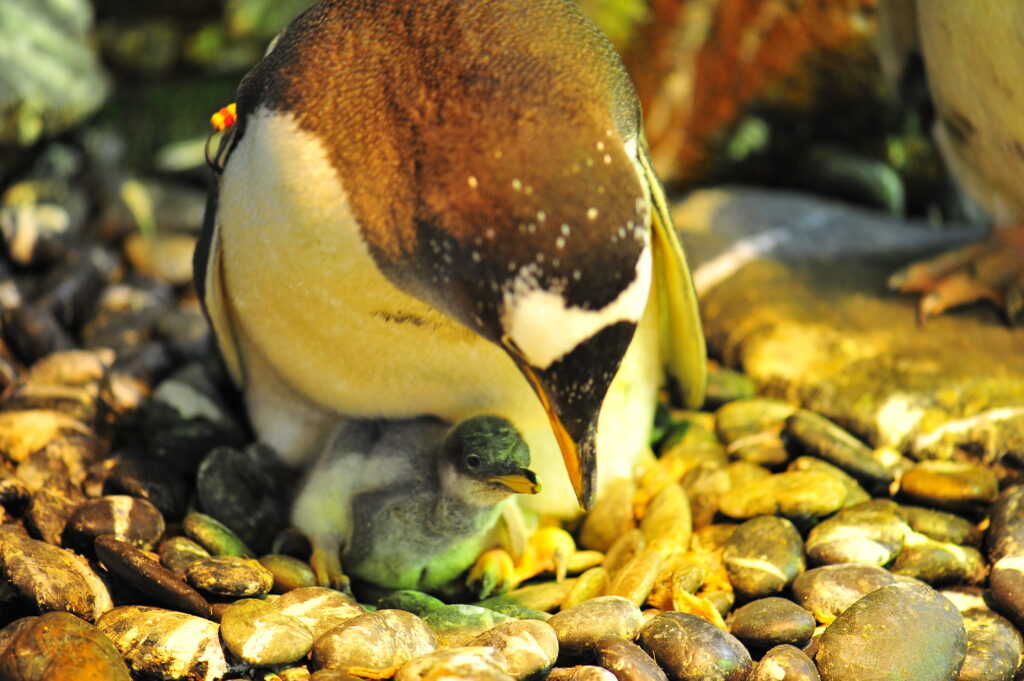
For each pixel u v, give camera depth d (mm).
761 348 9086
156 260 10695
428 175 5355
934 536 7141
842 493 7172
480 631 6117
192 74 12844
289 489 7547
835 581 6465
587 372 5375
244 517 7137
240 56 12719
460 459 6406
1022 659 6305
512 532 6953
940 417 8195
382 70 5621
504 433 6398
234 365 7586
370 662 5645
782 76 11891
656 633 6004
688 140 12047
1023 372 8523
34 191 11539
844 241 10805
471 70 5402
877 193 12227
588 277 5102
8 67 11000
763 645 6152
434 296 5656
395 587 6969
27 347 8836
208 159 6516
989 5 7184
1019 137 7840
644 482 7684
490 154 5211
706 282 10156
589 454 5703
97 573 6254
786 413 8297
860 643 5910
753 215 11086
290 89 5785
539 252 5086
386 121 5535
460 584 7043
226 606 5941
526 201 5094
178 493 7215
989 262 9148
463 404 6836
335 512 6949
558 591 6719
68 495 7031
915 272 9477
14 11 11586
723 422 8305
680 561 6879
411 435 6879
